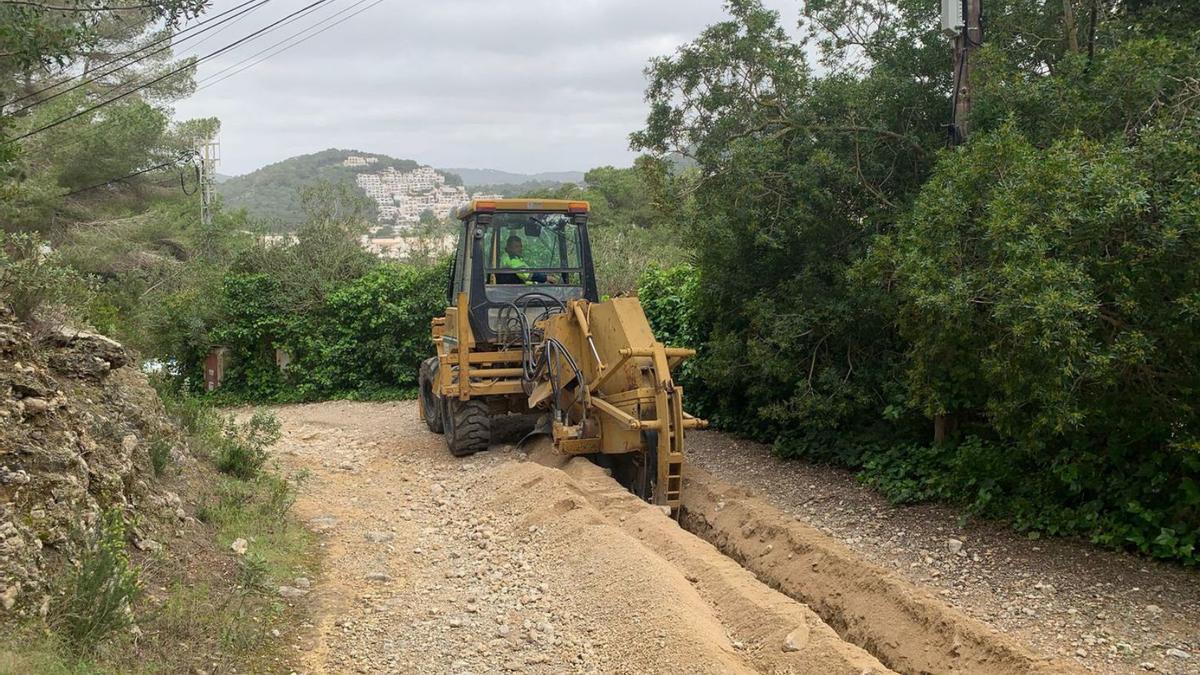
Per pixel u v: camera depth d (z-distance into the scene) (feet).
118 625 15.31
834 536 26.55
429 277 63.72
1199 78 24.27
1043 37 31.53
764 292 35.22
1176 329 20.63
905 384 28.55
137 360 32.73
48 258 26.68
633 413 28.07
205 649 16.46
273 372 66.39
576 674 16.93
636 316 29.17
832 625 20.16
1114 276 20.85
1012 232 21.50
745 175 32.32
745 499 27.09
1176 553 22.04
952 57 32.09
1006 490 27.50
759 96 34.63
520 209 36.96
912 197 31.32
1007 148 23.70
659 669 16.44
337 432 46.14
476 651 17.99
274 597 19.80
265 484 28.45
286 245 71.20
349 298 64.23
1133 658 17.89
